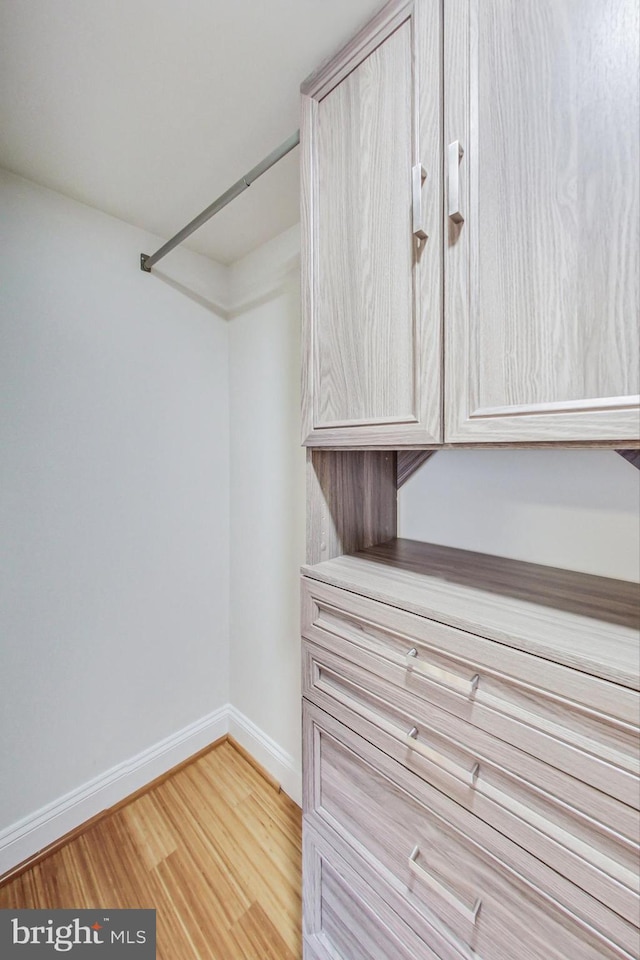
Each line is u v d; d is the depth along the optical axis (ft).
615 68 1.58
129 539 5.09
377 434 2.42
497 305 1.90
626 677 1.54
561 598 2.31
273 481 5.35
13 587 4.20
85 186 4.23
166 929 3.79
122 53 2.76
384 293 2.39
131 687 5.18
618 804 1.57
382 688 2.45
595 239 1.64
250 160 3.85
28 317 4.19
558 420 1.72
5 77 2.91
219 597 6.11
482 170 1.92
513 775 1.88
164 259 5.26
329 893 2.95
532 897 1.85
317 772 2.97
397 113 2.29
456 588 2.49
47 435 4.37
